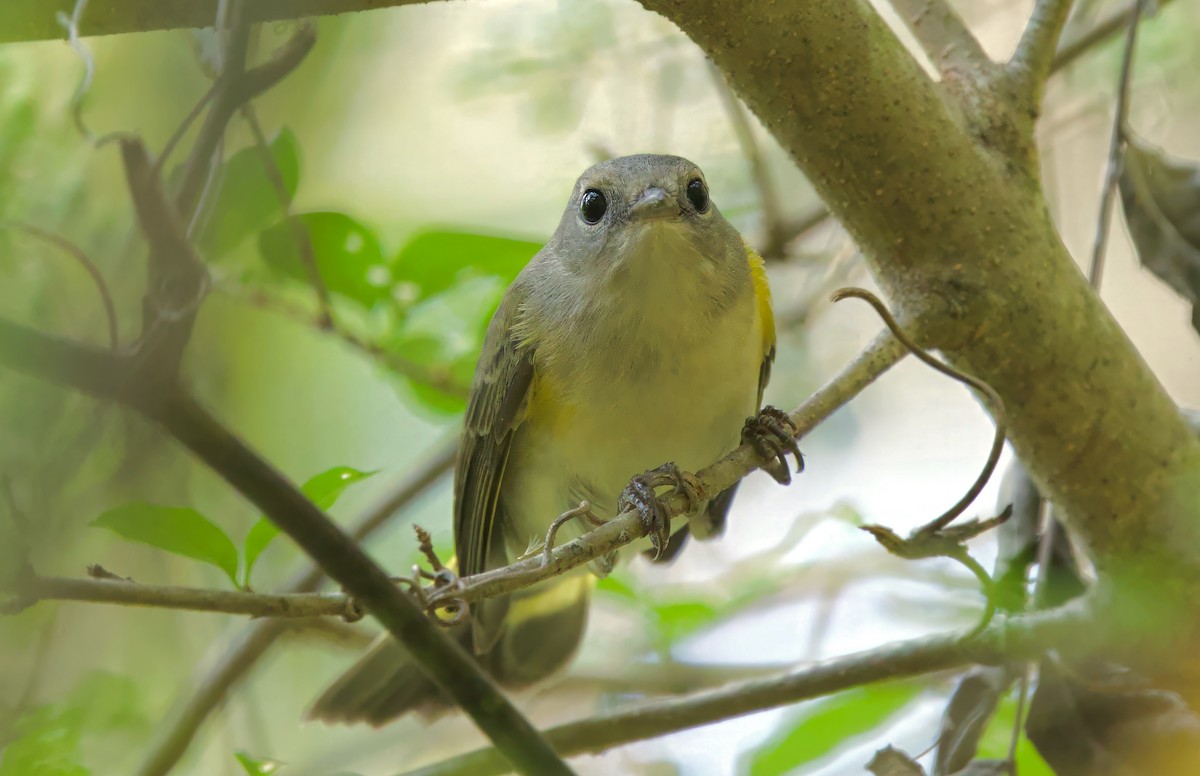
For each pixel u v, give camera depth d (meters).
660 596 10.52
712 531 9.88
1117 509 7.17
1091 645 7.21
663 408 8.45
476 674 5.77
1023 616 7.29
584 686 10.25
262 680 11.86
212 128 5.22
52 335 4.23
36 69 8.73
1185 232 7.88
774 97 6.80
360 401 12.19
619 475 8.81
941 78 7.38
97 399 4.42
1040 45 7.30
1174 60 11.14
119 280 6.30
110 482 6.68
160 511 6.23
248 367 11.23
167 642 10.05
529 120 11.85
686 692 10.04
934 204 6.87
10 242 7.44
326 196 11.83
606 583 10.17
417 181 12.12
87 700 8.57
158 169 4.44
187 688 9.59
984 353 7.04
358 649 9.83
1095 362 7.02
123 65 8.67
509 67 11.47
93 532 9.33
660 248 8.06
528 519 9.46
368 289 9.54
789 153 7.12
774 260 11.04
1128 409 7.07
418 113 11.95
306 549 5.14
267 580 10.48
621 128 11.65
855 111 6.72
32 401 5.27
